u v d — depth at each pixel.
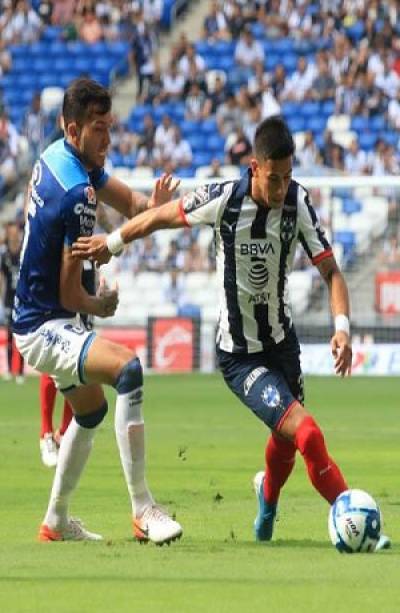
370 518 20.89
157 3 103.31
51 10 105.06
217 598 17.08
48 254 22.11
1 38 104.75
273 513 22.72
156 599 17.02
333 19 96.88
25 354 22.67
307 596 17.16
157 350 78.62
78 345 21.83
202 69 96.81
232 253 22.02
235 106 93.81
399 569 19.28
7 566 19.69
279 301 22.27
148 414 53.06
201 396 61.88
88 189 22.03
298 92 93.44
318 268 22.17
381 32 94.00
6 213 93.31
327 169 82.75
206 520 25.64
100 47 102.94
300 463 37.06
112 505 28.16
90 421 22.50
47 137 94.50
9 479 33.09
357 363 76.06
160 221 21.97
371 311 79.00
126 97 100.50
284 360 22.48
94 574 18.92
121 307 83.31
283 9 98.75
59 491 22.61
